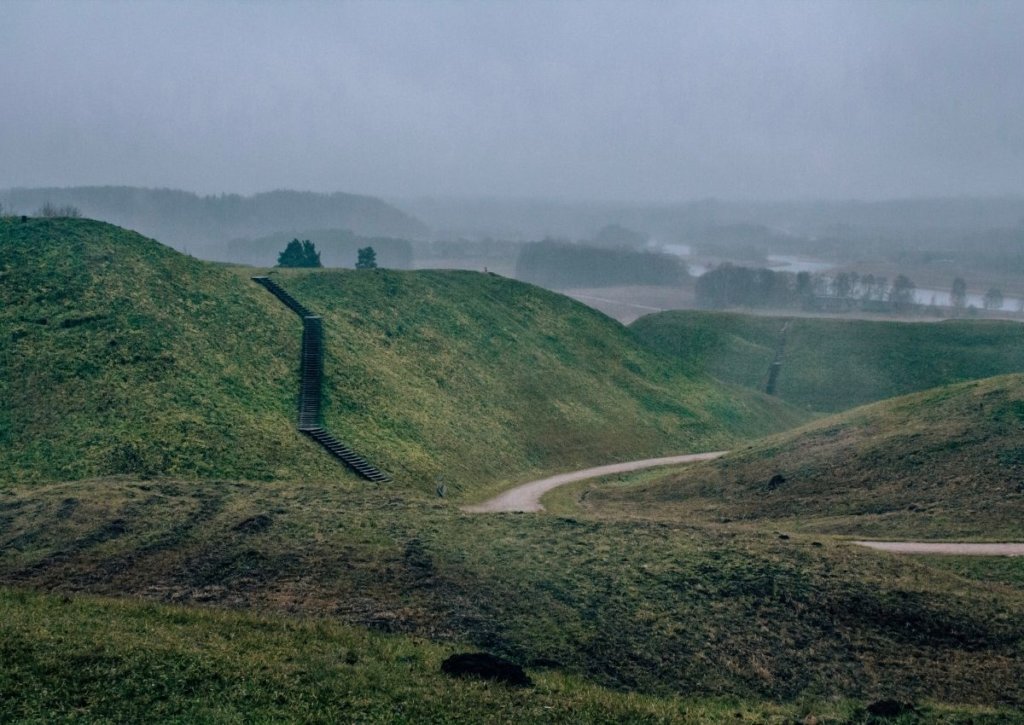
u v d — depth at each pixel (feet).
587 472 264.72
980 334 524.52
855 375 489.26
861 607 110.93
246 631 91.35
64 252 249.55
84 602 95.40
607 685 91.35
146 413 189.98
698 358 512.63
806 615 108.78
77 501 134.62
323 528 127.03
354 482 194.29
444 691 82.69
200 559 114.32
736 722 84.33
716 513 194.18
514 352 338.75
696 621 105.60
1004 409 205.16
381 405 246.06
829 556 125.90
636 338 420.77
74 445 175.32
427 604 104.32
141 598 101.45
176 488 147.84
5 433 177.47
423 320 329.11
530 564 118.32
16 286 227.81
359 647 90.43
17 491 148.46
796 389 481.05
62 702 72.38
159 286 250.98
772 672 97.14
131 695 75.10
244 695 77.36
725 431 345.92
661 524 142.92
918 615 109.50
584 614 104.99
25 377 194.80
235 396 214.07
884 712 89.45
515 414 289.33
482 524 136.46
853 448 212.23
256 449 192.24
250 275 314.96
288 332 264.52
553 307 411.75
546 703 83.25
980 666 100.63
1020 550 146.10
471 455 245.24
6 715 69.36
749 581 116.06
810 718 86.94
